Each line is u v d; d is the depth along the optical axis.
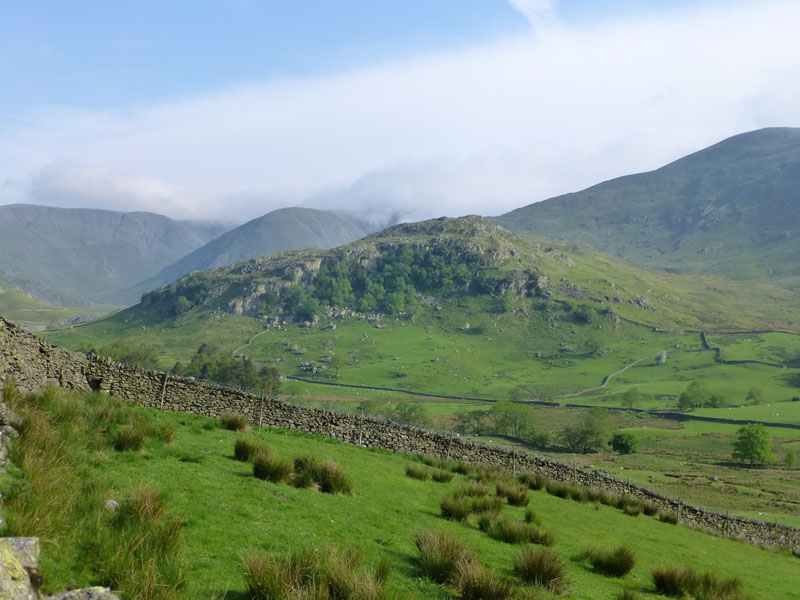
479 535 17.88
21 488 8.68
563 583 13.39
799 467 131.75
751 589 21.67
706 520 44.53
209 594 8.46
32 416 12.45
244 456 19.47
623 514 35.50
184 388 30.06
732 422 194.12
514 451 42.03
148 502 10.05
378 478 24.16
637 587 16.58
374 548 13.23
